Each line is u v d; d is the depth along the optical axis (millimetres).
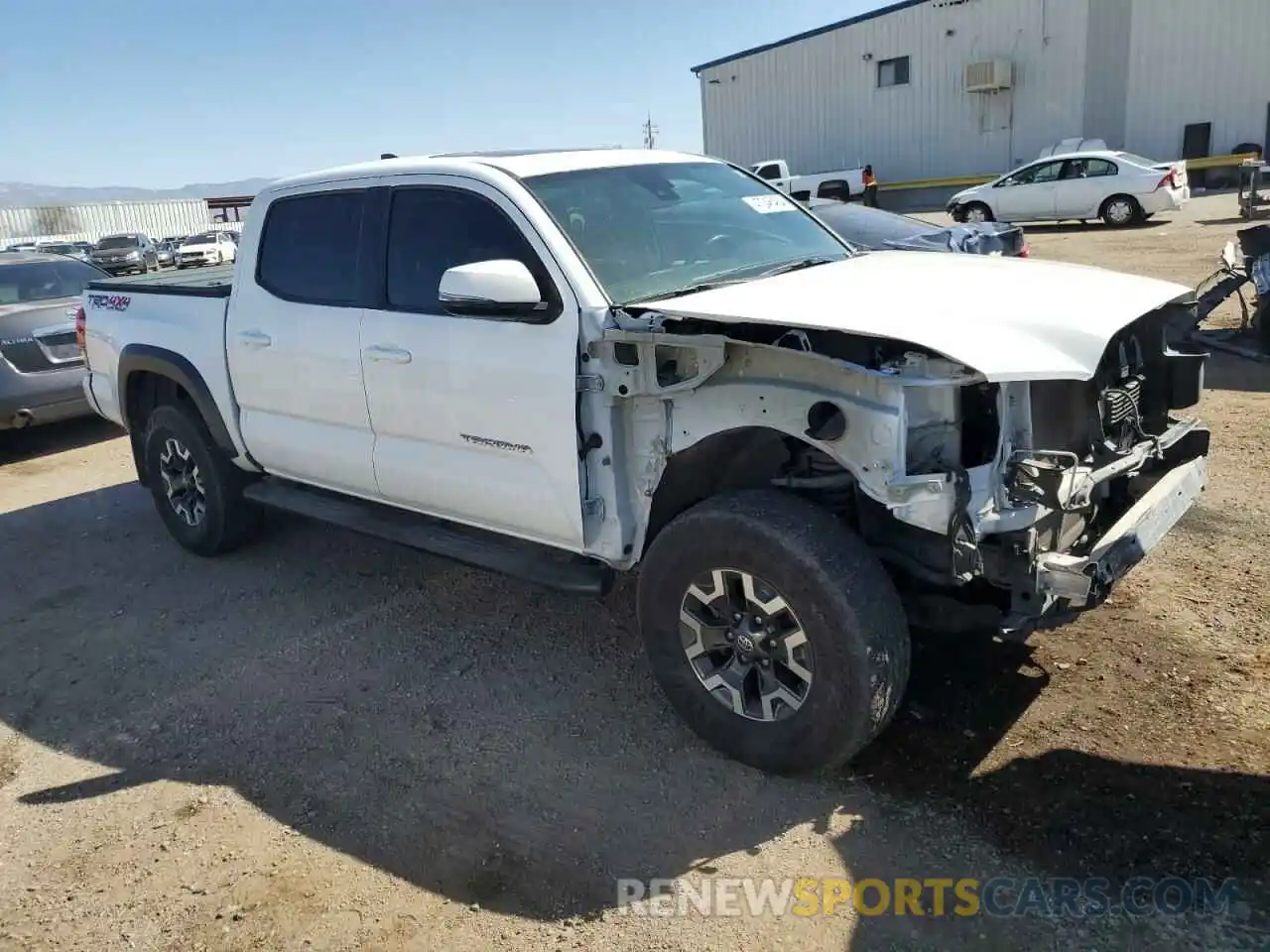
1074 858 2893
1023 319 3090
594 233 3826
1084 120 30156
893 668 3066
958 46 31656
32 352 8359
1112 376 3535
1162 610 4203
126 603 5281
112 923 2957
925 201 33219
